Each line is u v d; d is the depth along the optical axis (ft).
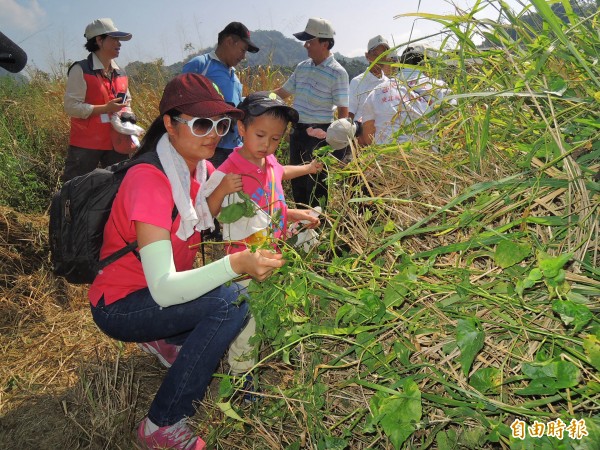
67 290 12.37
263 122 7.75
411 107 8.28
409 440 5.00
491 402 4.47
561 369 4.20
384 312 5.25
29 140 20.97
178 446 7.00
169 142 6.84
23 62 10.78
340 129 8.72
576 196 5.43
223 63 14.23
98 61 15.12
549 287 4.49
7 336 10.77
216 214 7.56
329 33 14.74
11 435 7.98
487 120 6.20
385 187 6.86
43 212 16.28
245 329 7.26
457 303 5.25
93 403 8.13
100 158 16.11
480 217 5.67
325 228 7.26
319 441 5.30
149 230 6.24
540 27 7.10
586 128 5.96
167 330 7.09
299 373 6.10
